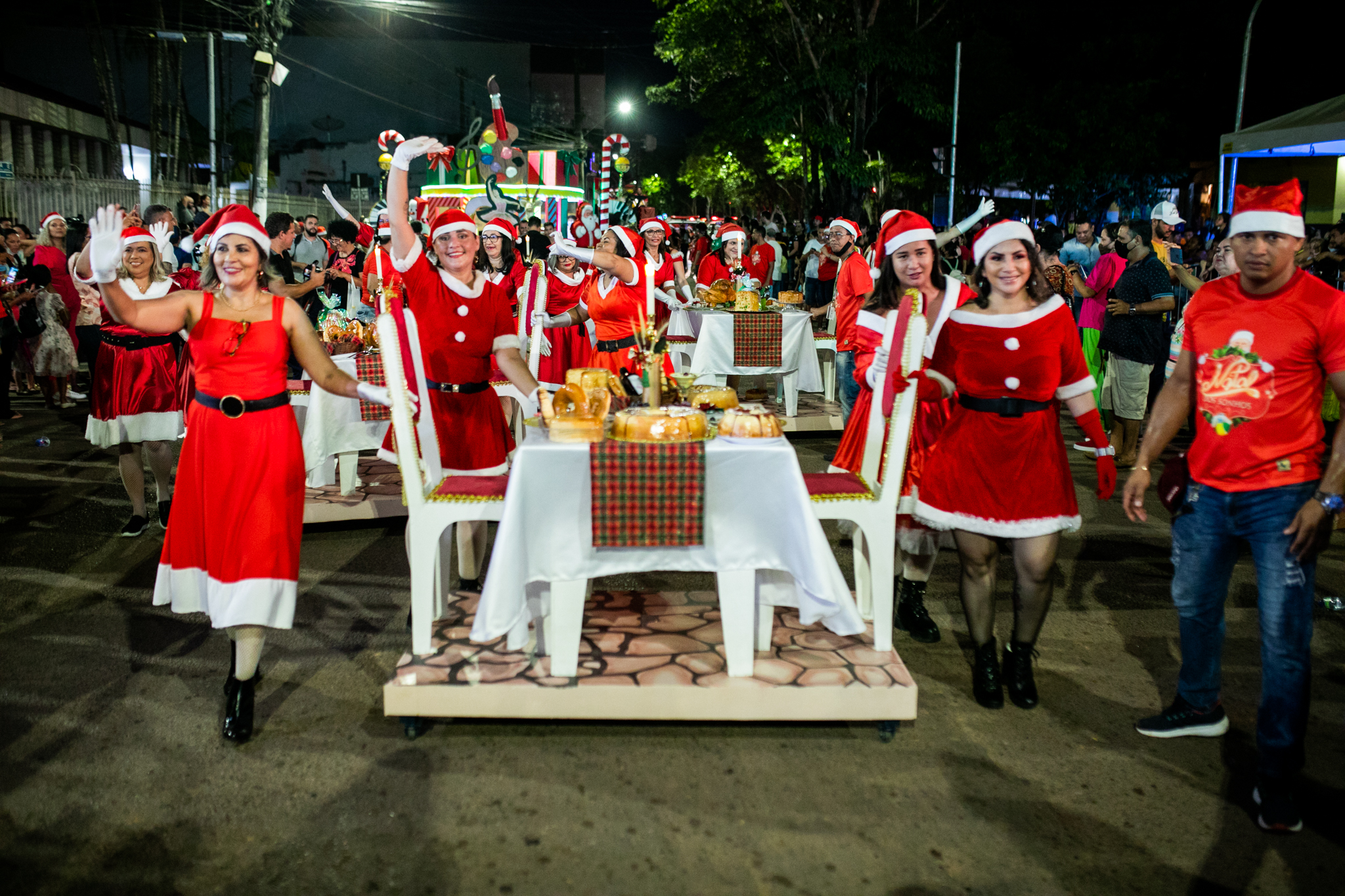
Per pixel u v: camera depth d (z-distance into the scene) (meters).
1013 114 20.31
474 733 3.42
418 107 37.47
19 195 19.83
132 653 4.09
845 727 3.49
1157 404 3.30
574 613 3.38
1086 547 5.64
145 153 32.22
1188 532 3.20
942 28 22.58
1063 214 20.77
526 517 3.28
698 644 3.74
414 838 2.81
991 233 3.48
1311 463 2.92
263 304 3.36
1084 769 3.23
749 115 21.55
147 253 5.38
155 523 6.01
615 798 3.02
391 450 4.50
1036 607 3.62
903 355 3.44
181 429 5.65
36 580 4.96
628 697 3.34
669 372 4.03
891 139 24.59
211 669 3.94
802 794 3.06
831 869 2.69
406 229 4.13
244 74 34.31
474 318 4.25
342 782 3.10
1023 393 3.49
